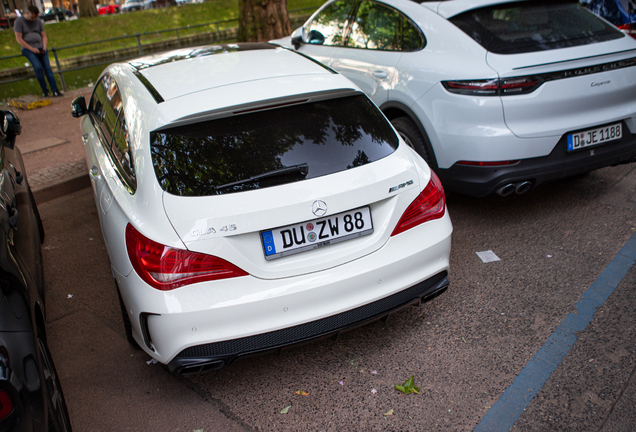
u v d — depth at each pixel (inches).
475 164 136.3
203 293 80.7
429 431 86.0
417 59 152.5
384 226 90.7
